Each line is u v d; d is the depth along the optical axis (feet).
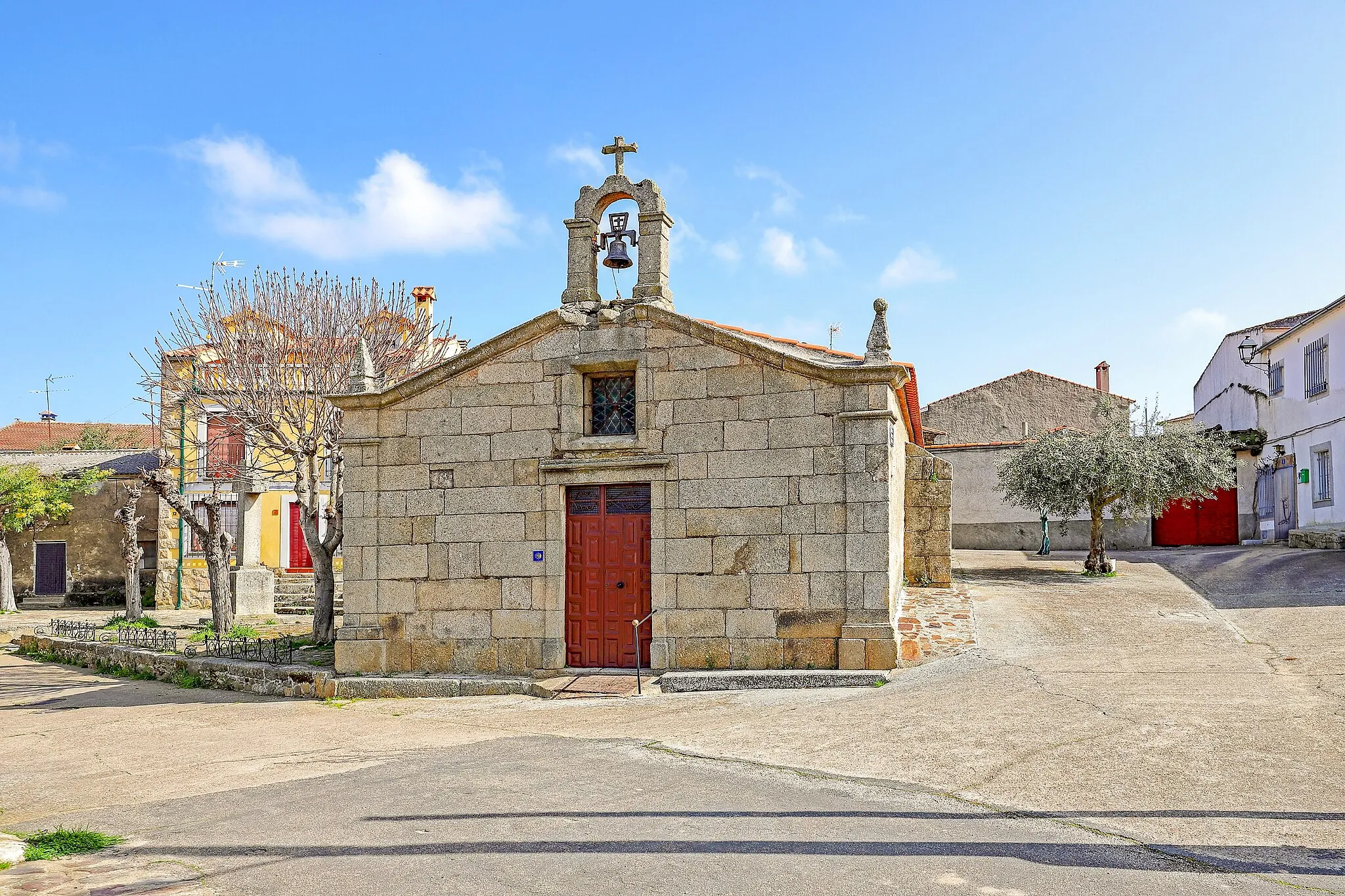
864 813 24.54
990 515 103.91
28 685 64.54
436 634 51.34
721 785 27.86
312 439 70.49
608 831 23.68
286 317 75.20
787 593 46.65
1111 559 83.82
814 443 46.73
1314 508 82.12
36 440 171.83
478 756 33.68
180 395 77.15
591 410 51.21
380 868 21.48
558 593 49.90
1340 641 43.50
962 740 31.27
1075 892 18.78
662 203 50.78
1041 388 127.75
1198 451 72.54
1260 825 22.24
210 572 75.36
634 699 44.39
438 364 51.70
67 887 20.70
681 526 48.34
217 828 25.52
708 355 48.49
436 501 51.83
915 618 53.47
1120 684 37.63
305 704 50.19
